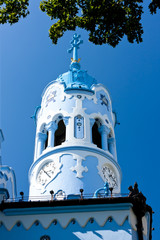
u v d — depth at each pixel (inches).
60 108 1284.4
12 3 810.2
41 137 1279.5
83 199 879.1
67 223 852.0
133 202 871.7
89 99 1316.4
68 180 1083.3
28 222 861.8
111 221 845.8
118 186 1162.0
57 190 1067.9
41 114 1344.7
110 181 1143.6
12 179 1103.0
